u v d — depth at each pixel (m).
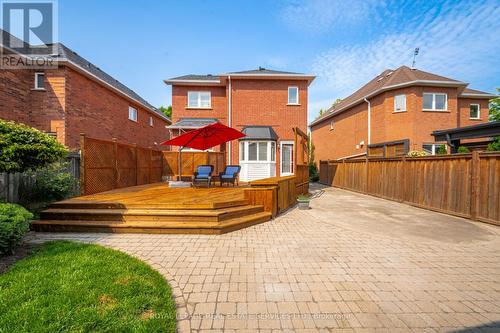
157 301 2.80
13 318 2.39
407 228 6.23
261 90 15.33
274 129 15.27
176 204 6.33
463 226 6.44
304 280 3.49
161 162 14.66
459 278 3.64
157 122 22.38
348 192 14.16
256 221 6.55
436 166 8.38
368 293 3.19
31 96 11.22
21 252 4.23
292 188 9.43
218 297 3.04
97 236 5.40
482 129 9.58
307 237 5.45
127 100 16.89
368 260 4.23
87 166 8.23
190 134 9.89
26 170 6.22
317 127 27.17
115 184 9.88
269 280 3.47
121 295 2.85
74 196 8.13
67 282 3.09
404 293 3.21
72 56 13.28
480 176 6.90
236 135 10.88
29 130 5.93
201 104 16.39
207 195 8.24
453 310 2.87
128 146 10.84
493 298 3.13
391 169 10.81
